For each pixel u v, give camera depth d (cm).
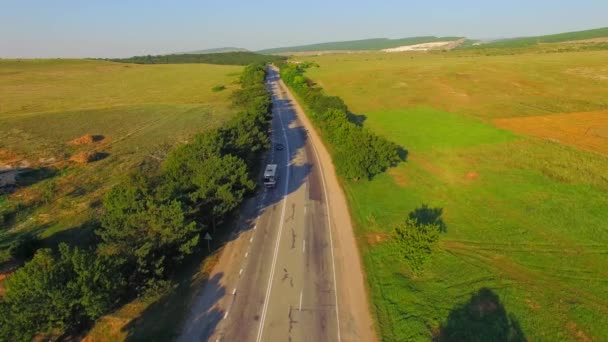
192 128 8425
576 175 5384
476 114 9312
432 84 13425
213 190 4081
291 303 3172
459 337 2808
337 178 5844
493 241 4016
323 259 3759
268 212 4759
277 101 12662
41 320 2472
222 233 4241
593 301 3139
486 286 3322
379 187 5450
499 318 2975
